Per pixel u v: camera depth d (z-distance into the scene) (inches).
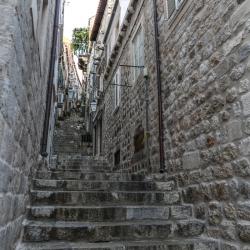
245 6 91.5
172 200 126.2
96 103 489.1
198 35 124.0
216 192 100.3
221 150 98.9
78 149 530.6
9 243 66.6
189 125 126.4
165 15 171.3
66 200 114.3
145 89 197.6
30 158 102.2
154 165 169.8
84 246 87.5
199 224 106.2
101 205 117.3
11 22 48.4
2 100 45.1
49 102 171.9
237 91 91.8
